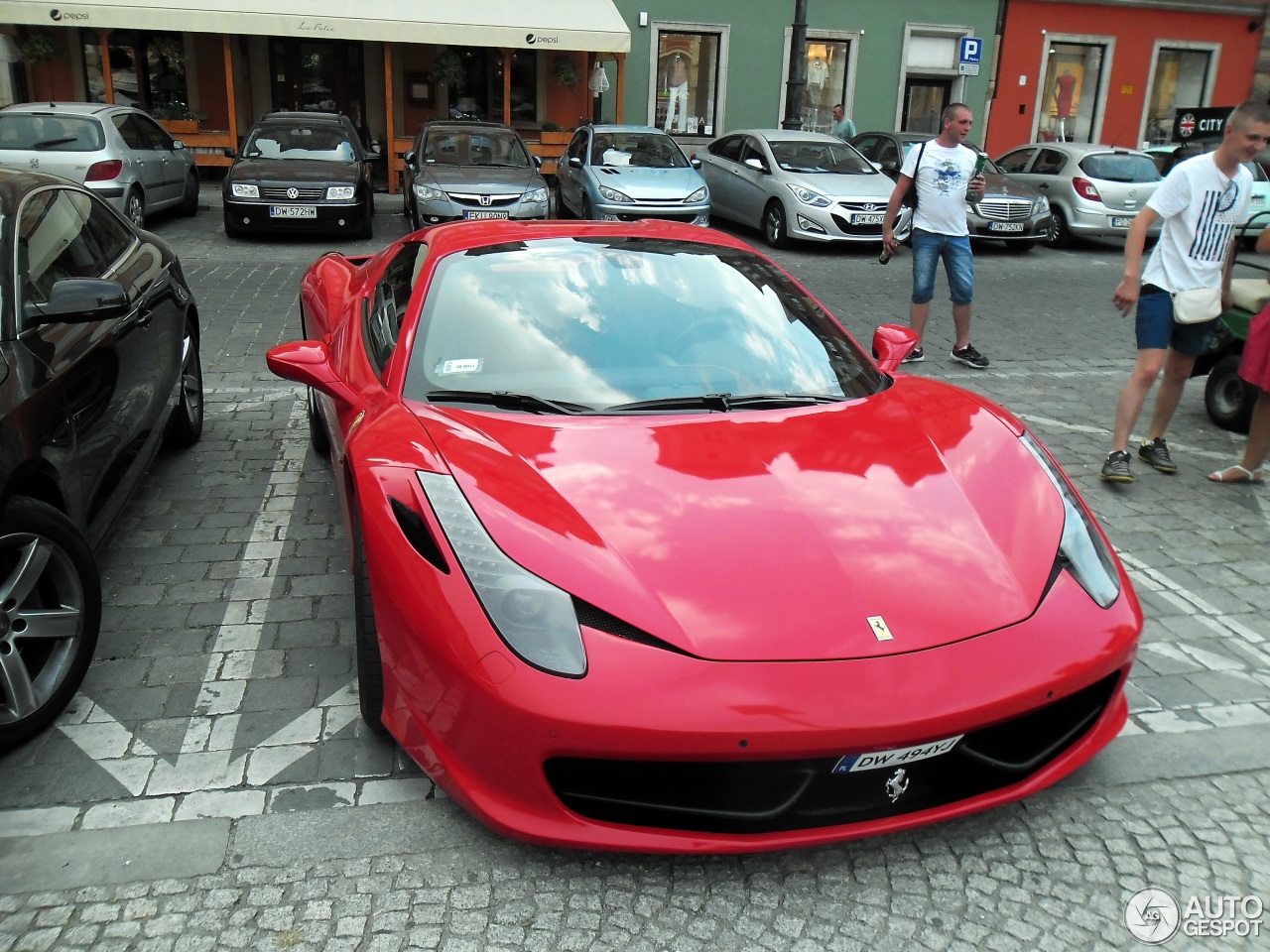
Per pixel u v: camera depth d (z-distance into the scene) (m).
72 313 3.26
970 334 8.86
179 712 3.09
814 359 3.51
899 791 2.38
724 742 2.19
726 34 20.50
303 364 3.43
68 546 2.99
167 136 13.52
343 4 16.86
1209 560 4.41
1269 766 2.98
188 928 2.29
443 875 2.47
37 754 2.88
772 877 2.49
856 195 13.07
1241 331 6.12
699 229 4.29
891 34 21.28
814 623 2.35
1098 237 15.05
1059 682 2.39
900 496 2.79
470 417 3.03
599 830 2.35
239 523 4.45
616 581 2.39
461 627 2.37
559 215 15.35
